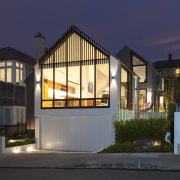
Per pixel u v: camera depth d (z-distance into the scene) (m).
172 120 12.88
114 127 15.84
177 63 29.83
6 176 8.39
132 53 26.91
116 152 12.66
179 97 13.49
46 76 18.25
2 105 22.98
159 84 28.47
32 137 19.58
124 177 7.50
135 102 21.62
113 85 16.28
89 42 17.11
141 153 11.45
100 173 8.19
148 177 7.41
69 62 17.53
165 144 13.33
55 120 17.89
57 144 17.67
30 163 10.66
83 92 17.17
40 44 25.80
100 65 16.84
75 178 7.57
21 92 24.34
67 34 17.78
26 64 25.16
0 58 23.31
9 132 22.41
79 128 17.17
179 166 8.27
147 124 14.45
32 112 19.78
